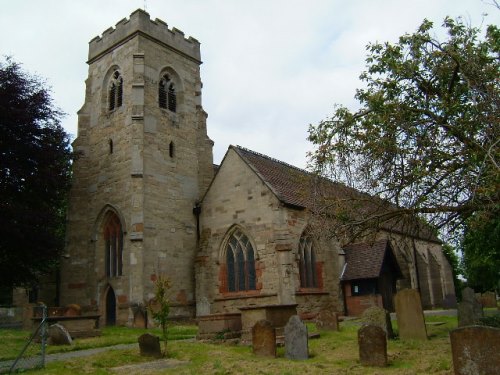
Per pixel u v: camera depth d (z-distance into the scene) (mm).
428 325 21875
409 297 18125
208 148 36625
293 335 15250
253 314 19078
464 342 10797
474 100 14602
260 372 12812
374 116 16188
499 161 13086
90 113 35719
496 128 13805
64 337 20062
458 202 14867
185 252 32344
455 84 15852
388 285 31328
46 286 34969
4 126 28750
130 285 28828
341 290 30469
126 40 34406
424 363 13195
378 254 30203
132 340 21359
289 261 27531
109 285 30812
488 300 37562
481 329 10609
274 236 28250
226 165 31953
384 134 15820
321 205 17438
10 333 23641
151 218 30688
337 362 14180
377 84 16656
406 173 15531
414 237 17766
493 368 10344
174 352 16922
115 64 34812
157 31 35156
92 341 20781
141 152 31312
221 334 19891
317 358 15008
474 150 14094
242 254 30031
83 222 33281
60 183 30734
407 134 15430
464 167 14586
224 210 31250
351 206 16781
